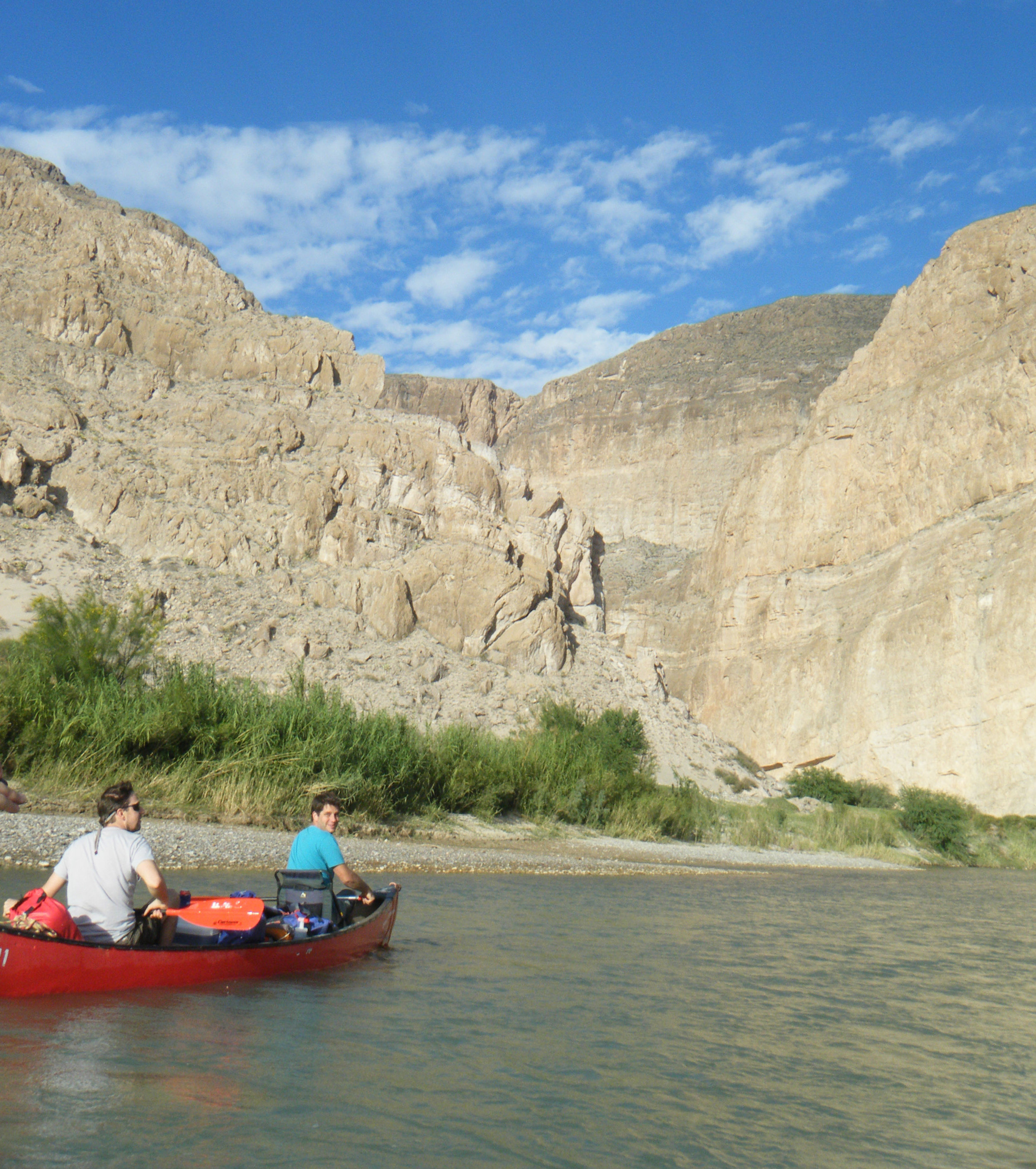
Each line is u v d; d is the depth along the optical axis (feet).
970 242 272.10
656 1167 16.12
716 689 272.72
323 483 211.82
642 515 412.57
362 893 32.19
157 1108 16.81
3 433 202.90
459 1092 18.95
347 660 175.63
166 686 74.02
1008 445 227.81
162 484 207.72
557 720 127.75
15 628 150.71
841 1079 21.97
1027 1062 24.43
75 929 23.94
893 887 81.76
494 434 589.73
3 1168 13.97
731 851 100.48
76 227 286.87
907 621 222.48
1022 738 192.95
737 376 442.91
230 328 271.49
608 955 35.04
